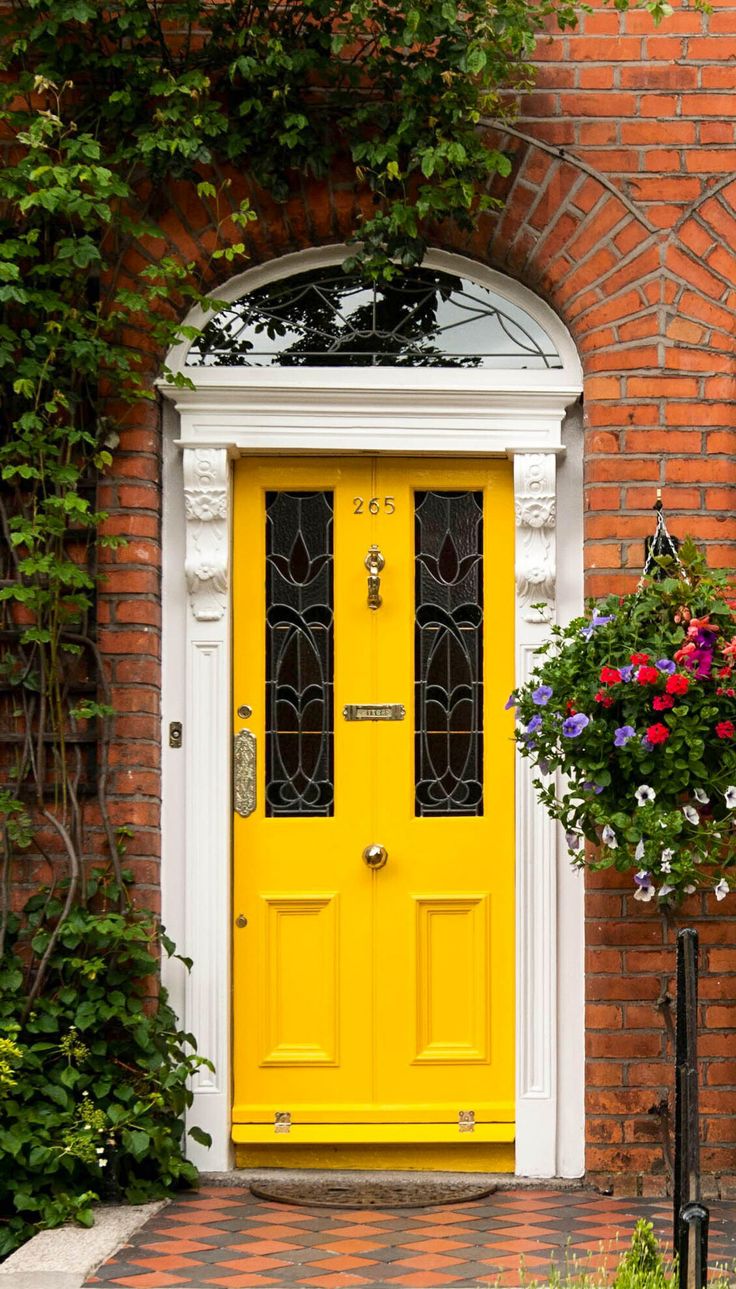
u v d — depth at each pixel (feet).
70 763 18.04
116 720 18.04
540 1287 13.46
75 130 17.63
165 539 18.61
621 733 15.43
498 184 18.26
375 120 17.76
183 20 17.72
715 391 18.21
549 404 18.43
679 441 18.20
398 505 18.81
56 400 17.39
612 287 18.24
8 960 17.34
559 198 18.24
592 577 18.17
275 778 18.67
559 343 18.63
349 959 18.53
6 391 17.93
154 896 18.03
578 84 18.31
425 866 18.58
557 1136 18.19
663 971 17.89
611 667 15.60
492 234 18.30
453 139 17.67
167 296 17.95
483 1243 15.33
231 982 18.49
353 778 18.65
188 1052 18.17
